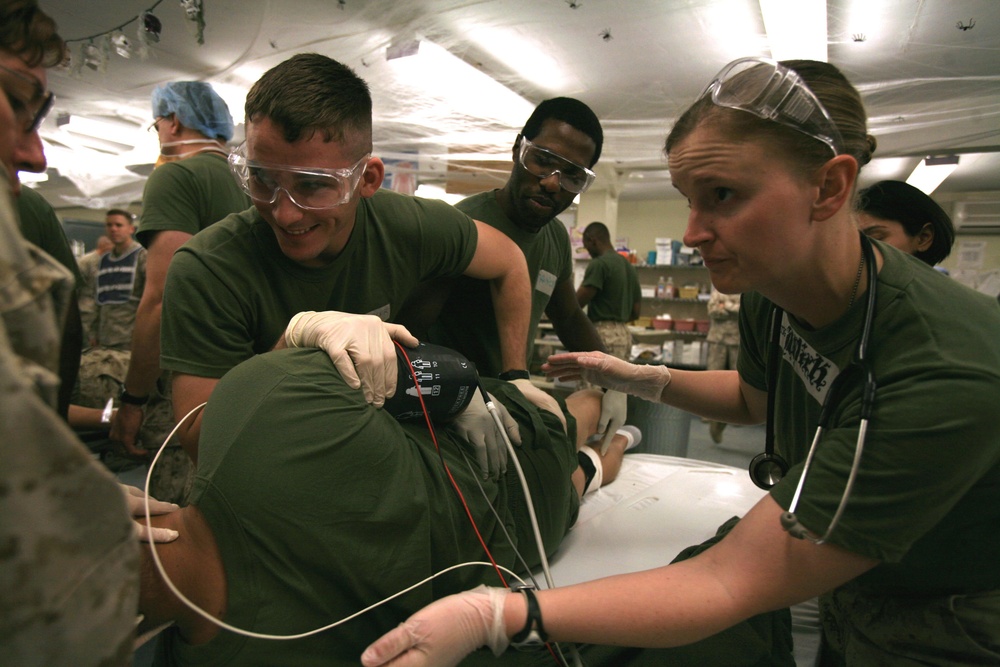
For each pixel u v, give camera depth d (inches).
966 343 24.3
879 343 26.0
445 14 104.9
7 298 14.0
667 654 35.9
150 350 65.6
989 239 252.5
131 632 17.4
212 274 41.0
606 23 105.2
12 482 13.2
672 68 123.3
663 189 271.4
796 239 24.9
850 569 24.8
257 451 28.0
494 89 136.0
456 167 194.7
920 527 24.1
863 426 23.6
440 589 33.5
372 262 47.9
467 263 55.7
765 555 24.9
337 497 28.9
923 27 96.7
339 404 30.2
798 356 34.2
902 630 31.7
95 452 95.2
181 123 73.9
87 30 123.0
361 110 38.6
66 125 194.4
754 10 97.8
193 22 82.0
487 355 67.2
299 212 37.6
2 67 19.0
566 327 84.0
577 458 61.7
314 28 113.9
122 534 16.6
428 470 34.1
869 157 27.2
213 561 27.8
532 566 47.9
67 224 242.4
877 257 28.4
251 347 44.2
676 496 66.6
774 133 23.3
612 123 157.1
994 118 137.7
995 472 26.6
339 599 29.6
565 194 62.2
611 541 54.7
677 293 272.5
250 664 27.5
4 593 13.6
